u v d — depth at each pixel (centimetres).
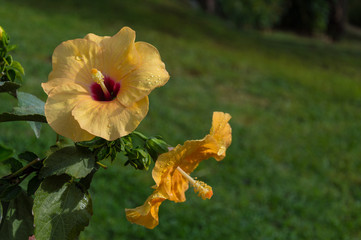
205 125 830
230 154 750
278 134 883
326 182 742
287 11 2059
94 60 118
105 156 115
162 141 121
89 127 104
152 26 1420
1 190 114
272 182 700
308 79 1282
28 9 1225
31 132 616
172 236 527
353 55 1773
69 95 110
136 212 114
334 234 598
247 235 562
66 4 1388
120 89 112
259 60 1376
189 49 1285
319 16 2017
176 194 125
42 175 106
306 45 1814
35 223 107
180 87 993
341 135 942
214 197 623
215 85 1073
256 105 1016
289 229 599
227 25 1823
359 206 680
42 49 930
